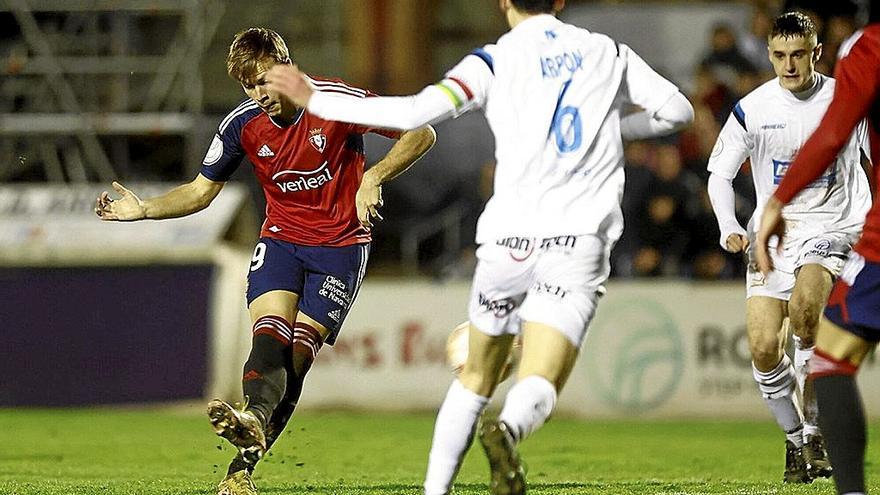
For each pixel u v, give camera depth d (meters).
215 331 47.91
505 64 14.95
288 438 37.44
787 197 13.88
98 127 57.28
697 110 51.56
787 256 22.70
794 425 22.84
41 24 58.22
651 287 46.69
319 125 20.08
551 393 14.48
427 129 19.30
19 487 22.53
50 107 57.78
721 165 23.28
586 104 14.91
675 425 43.75
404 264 55.28
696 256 50.88
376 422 43.66
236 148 20.50
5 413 46.75
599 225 14.78
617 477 25.56
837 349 14.24
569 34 15.18
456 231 55.09
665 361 46.34
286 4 62.31
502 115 14.95
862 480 14.05
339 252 20.45
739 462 30.17
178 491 21.62
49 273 49.09
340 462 30.05
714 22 55.84
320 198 20.42
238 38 19.62
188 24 58.28
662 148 51.03
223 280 48.31
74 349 48.59
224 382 47.56
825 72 47.22
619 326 46.59
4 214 50.88
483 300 15.24
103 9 57.88
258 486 23.00
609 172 15.00
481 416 15.79
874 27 13.81
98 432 39.00
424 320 47.28
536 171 14.84
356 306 47.56
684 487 21.92
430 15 63.50
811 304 21.75
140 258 48.62
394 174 19.28
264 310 19.94
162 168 58.84
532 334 14.71
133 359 48.31
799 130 22.48
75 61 57.75
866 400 45.22
